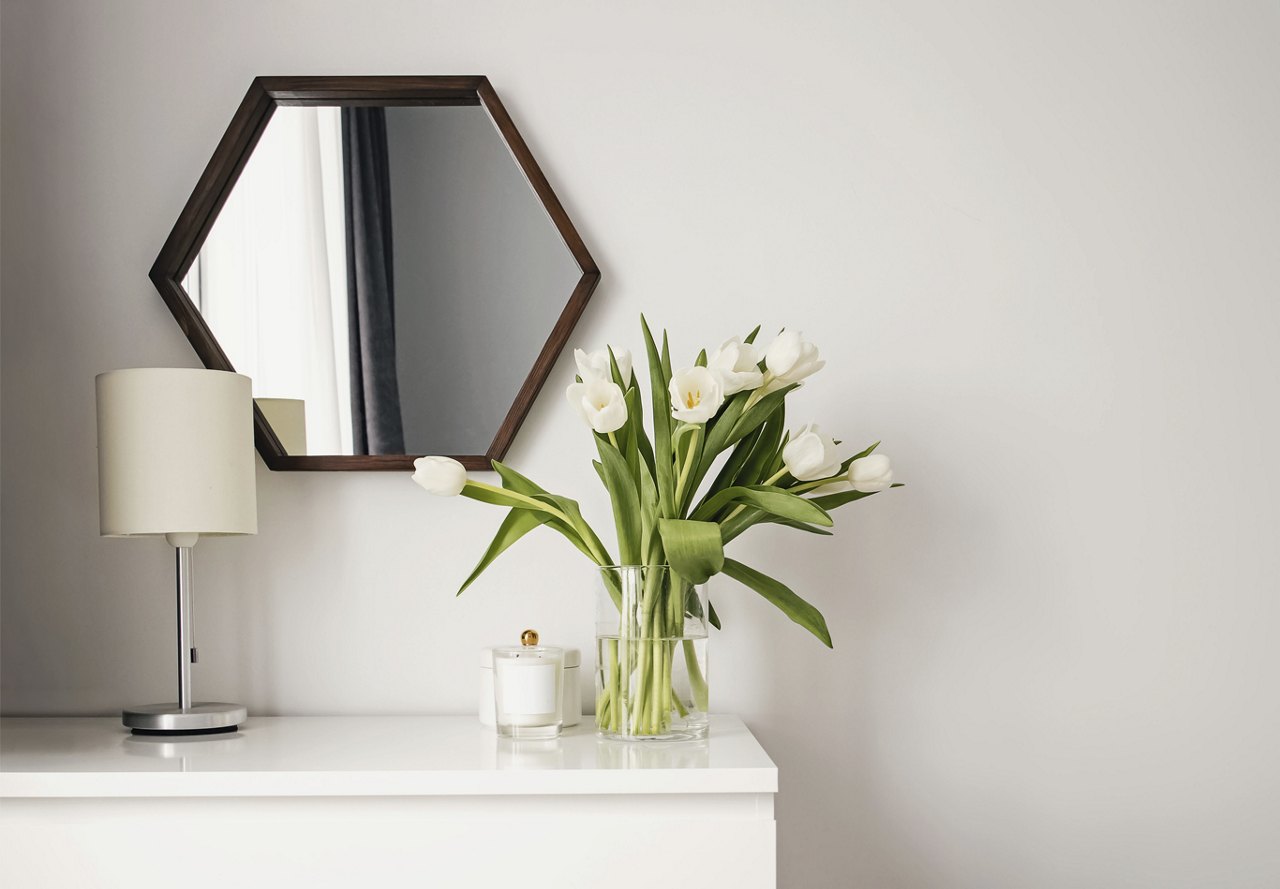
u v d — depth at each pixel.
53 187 1.52
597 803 1.08
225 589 1.50
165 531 1.26
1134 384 1.52
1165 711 1.50
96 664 1.49
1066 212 1.53
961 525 1.51
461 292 1.51
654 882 1.06
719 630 1.50
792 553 1.51
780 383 1.19
